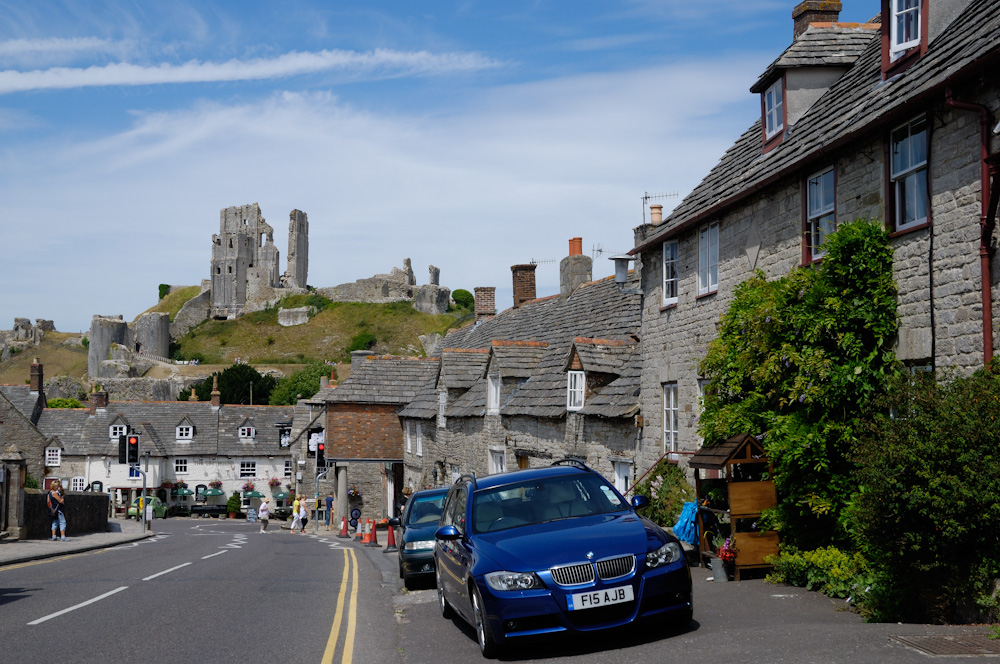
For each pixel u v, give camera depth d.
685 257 15.88
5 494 23.58
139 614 10.47
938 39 9.77
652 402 16.75
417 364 37.59
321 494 51.88
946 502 6.91
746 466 11.56
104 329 120.88
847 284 9.94
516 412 21.53
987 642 6.18
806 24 15.63
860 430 8.41
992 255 8.13
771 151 13.45
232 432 68.94
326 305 143.12
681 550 7.67
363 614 10.42
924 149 9.29
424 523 14.27
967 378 7.65
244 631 9.22
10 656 8.08
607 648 7.27
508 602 7.05
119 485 64.38
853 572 9.08
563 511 8.56
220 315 144.50
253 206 149.88
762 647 6.53
